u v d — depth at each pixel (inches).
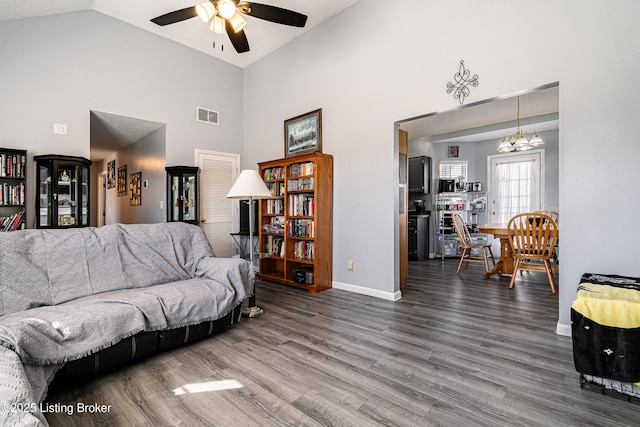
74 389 66.6
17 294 73.2
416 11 124.8
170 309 80.9
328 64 158.7
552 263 179.6
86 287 84.2
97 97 156.1
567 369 73.8
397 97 130.5
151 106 174.7
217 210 204.2
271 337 94.1
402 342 89.9
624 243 83.7
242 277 102.7
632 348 60.8
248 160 214.5
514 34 100.5
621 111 83.7
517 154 247.3
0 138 131.2
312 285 147.6
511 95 103.1
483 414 57.7
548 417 56.7
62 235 87.8
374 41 138.8
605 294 67.4
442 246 251.8
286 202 161.8
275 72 191.5
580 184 89.5
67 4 140.4
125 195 252.5
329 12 153.9
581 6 88.9
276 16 110.5
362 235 143.3
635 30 81.7
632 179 82.6
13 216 131.6
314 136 163.5
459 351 83.8
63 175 141.3
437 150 268.8
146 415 58.0
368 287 141.4
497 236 186.7
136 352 74.9
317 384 68.1
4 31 132.1
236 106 214.7
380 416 57.3
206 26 169.3
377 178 137.6
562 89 91.8
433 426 54.6
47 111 142.3
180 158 186.5
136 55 169.2
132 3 149.6
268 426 54.7
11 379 40.5
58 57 145.1
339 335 95.3
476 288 152.8
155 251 102.1
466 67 111.0
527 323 104.2
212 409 59.7
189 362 78.5
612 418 56.3
